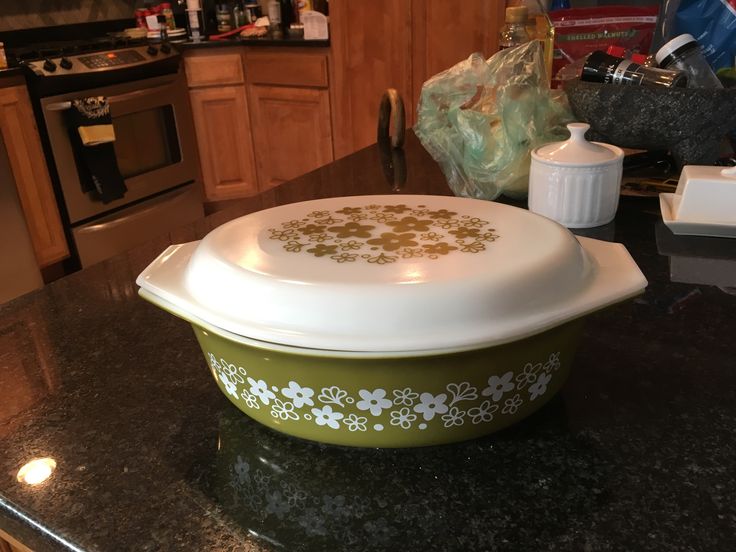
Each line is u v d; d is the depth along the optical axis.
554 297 0.42
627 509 0.39
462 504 0.40
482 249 0.44
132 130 2.67
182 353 0.60
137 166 2.74
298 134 3.00
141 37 2.93
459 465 0.44
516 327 0.39
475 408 0.43
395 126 1.27
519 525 0.38
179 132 2.86
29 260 2.34
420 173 1.12
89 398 0.53
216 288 0.44
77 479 0.44
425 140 1.02
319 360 0.40
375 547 0.37
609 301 0.43
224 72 2.96
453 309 0.39
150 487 0.43
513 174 0.94
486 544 0.37
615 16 1.13
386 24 2.60
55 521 0.40
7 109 2.24
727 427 0.46
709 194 0.82
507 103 0.93
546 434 0.46
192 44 2.87
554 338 0.43
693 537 0.37
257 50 2.92
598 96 0.91
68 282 0.76
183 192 2.94
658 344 0.57
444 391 0.42
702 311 0.63
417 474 0.43
